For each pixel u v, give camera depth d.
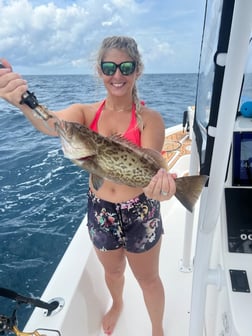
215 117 0.97
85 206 5.63
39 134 10.50
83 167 1.21
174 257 2.85
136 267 1.82
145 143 1.54
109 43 1.45
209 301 1.91
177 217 3.39
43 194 6.12
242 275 1.20
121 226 1.71
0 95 1.16
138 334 2.18
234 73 0.84
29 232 4.94
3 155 8.37
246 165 1.58
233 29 0.78
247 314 1.06
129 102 1.56
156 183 1.14
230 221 1.42
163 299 1.99
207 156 1.07
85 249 2.33
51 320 1.73
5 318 1.42
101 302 2.31
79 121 1.61
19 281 3.99
